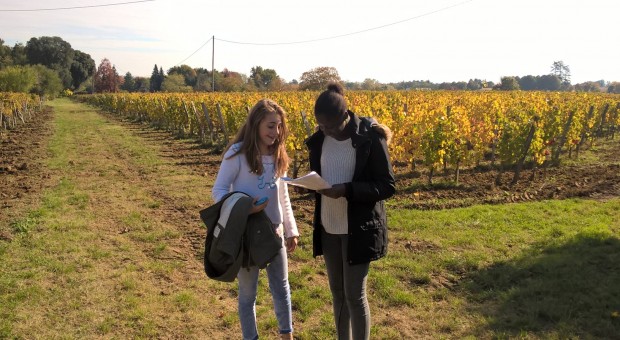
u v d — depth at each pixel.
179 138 20.47
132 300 4.71
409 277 5.28
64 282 5.14
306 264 5.75
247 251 3.23
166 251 6.25
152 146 17.69
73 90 122.75
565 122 13.77
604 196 8.88
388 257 5.86
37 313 4.43
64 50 122.56
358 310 3.29
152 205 8.66
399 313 4.50
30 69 66.50
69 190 9.74
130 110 33.19
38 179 10.92
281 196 3.62
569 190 9.38
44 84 74.31
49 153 15.14
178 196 9.45
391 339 4.03
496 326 4.16
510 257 5.73
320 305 4.65
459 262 5.60
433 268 5.49
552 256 5.65
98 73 113.88
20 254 5.92
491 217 7.48
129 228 7.24
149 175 11.82
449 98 22.59
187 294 4.89
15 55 113.44
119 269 5.57
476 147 12.10
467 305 4.60
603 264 5.37
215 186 3.32
